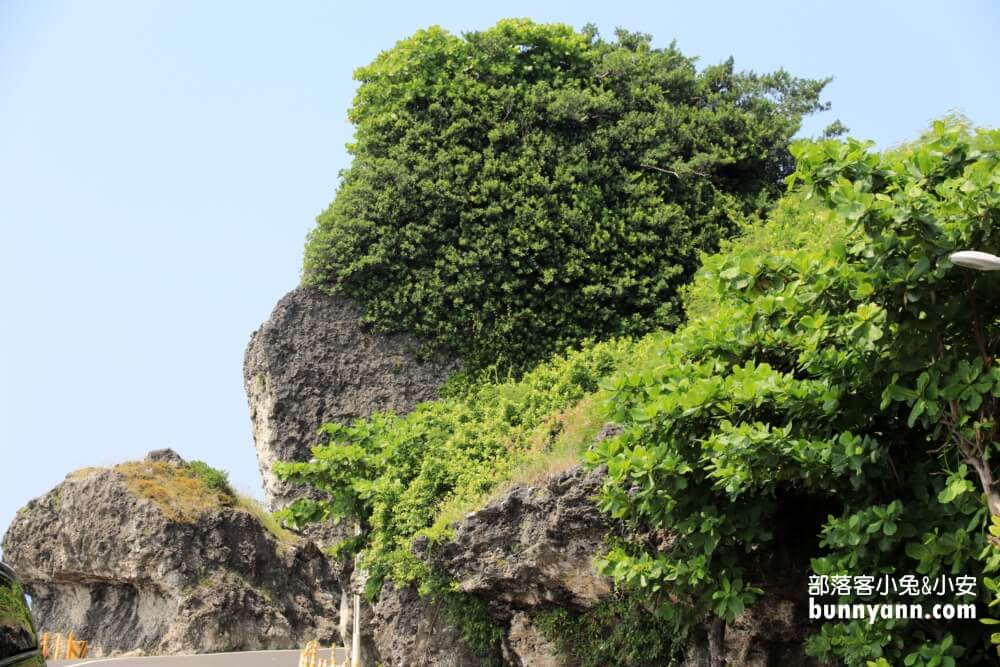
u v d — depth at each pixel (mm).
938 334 11961
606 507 14820
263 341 35062
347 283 35250
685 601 15430
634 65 37656
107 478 44656
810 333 12797
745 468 12953
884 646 12688
